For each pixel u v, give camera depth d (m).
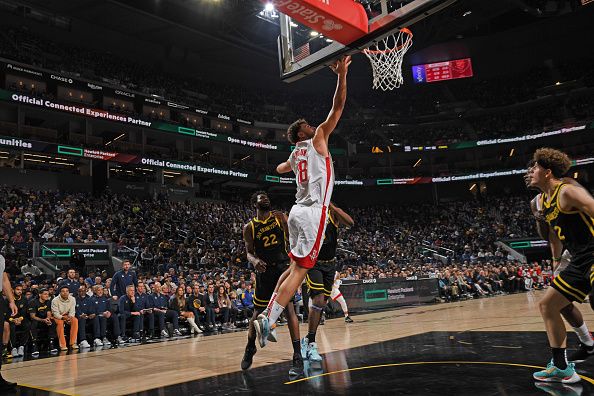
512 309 10.51
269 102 39.06
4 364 7.10
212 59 35.19
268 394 3.39
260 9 27.94
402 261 25.77
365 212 36.19
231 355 6.07
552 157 3.40
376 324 9.41
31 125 26.58
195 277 14.70
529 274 22.62
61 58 27.75
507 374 3.53
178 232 22.12
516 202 34.78
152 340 9.88
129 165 27.50
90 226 19.06
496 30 37.56
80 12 27.75
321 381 3.73
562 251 4.02
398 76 7.46
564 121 34.69
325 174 3.91
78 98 27.31
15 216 17.62
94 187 26.48
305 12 4.96
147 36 31.14
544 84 38.19
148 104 28.08
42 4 26.70
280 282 4.25
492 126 38.56
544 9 32.12
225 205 30.31
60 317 9.16
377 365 4.29
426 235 32.28
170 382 4.27
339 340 6.81
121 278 10.73
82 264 15.28
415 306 15.80
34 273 13.70
